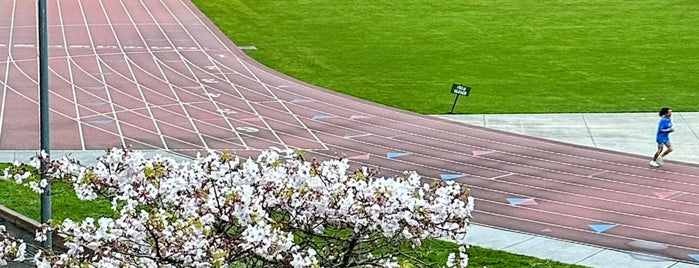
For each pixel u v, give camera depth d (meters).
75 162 14.46
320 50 47.50
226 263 11.27
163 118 35.16
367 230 12.47
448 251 21.14
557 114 36.66
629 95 39.50
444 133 34.00
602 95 39.56
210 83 40.84
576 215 25.41
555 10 56.06
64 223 12.29
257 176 12.78
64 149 30.69
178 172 13.05
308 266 11.29
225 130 33.75
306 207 12.40
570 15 54.91
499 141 33.00
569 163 30.48
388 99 38.91
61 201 23.52
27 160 29.09
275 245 11.34
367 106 37.78
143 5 56.84
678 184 28.48
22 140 31.59
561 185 28.17
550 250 22.44
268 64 44.75
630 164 30.44
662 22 53.50
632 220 25.11
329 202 12.39
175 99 38.00
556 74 43.16
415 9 56.19
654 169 29.95
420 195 12.62
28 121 34.06
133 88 39.56
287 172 13.02
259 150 31.44
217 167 13.03
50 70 42.12
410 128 34.62
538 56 46.50
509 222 24.59
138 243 11.91
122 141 31.97
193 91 39.38
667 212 25.89
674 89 40.59
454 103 37.19
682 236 23.92
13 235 21.83
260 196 12.31
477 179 28.64
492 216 25.06
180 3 57.50
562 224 24.61
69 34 49.28
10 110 35.50
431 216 12.59
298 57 46.16
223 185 12.77
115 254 11.68
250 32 51.09
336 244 13.17
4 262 12.99
